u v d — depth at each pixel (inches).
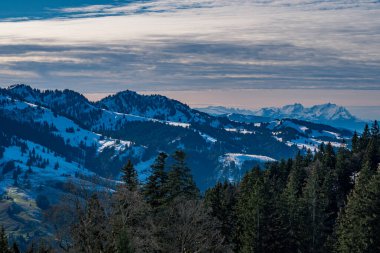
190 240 2298.2
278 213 2992.1
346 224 2775.6
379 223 2573.8
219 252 2524.6
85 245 2010.3
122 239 1784.0
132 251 1833.2
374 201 2603.3
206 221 2498.8
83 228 2004.2
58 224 2047.2
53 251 2256.4
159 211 2380.7
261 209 2920.8
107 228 2031.3
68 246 2069.4
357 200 2669.8
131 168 2418.8
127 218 2058.3
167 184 2485.2
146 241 2073.1
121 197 2065.7
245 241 2918.3
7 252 2508.6
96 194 2075.5
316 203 3122.5
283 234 2940.5
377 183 2628.0
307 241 3061.0
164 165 2527.1
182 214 2305.6
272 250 2908.5
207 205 3122.5
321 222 3100.4
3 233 2544.3
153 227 2153.1
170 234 2297.0
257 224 2906.0
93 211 2030.0
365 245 2564.0
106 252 1945.1
